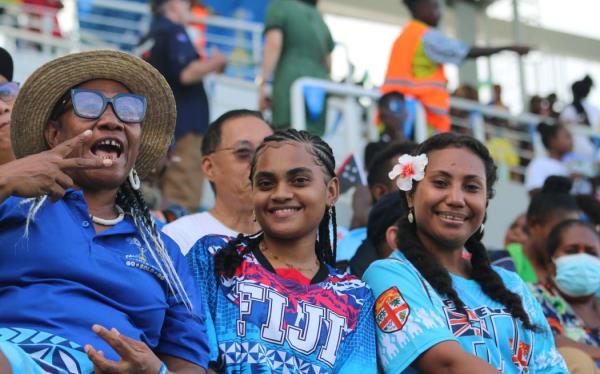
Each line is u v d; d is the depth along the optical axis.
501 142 12.77
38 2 11.41
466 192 4.93
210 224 5.81
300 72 9.26
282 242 4.55
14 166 3.81
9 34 10.99
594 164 12.53
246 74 12.89
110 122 4.21
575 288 6.20
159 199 7.17
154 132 4.57
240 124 5.94
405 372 4.62
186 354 4.17
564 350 5.61
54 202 3.89
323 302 4.43
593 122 13.48
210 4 13.22
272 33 9.25
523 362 4.79
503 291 4.89
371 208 6.31
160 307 4.16
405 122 9.24
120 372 3.71
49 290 3.92
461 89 12.92
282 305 4.33
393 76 9.62
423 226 4.97
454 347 4.50
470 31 17.59
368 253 5.66
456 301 4.73
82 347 3.83
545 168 11.35
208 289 4.41
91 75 4.32
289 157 4.54
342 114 10.38
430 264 4.82
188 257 4.52
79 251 4.04
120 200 4.39
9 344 3.59
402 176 5.01
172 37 8.70
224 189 5.89
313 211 4.53
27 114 4.26
